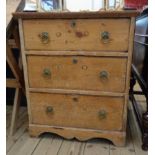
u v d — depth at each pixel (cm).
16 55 163
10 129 141
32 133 134
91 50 110
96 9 132
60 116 127
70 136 129
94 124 124
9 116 167
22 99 183
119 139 123
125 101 116
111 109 119
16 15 110
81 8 133
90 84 117
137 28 161
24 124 154
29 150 122
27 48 117
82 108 123
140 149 122
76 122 126
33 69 121
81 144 128
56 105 125
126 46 107
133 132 142
